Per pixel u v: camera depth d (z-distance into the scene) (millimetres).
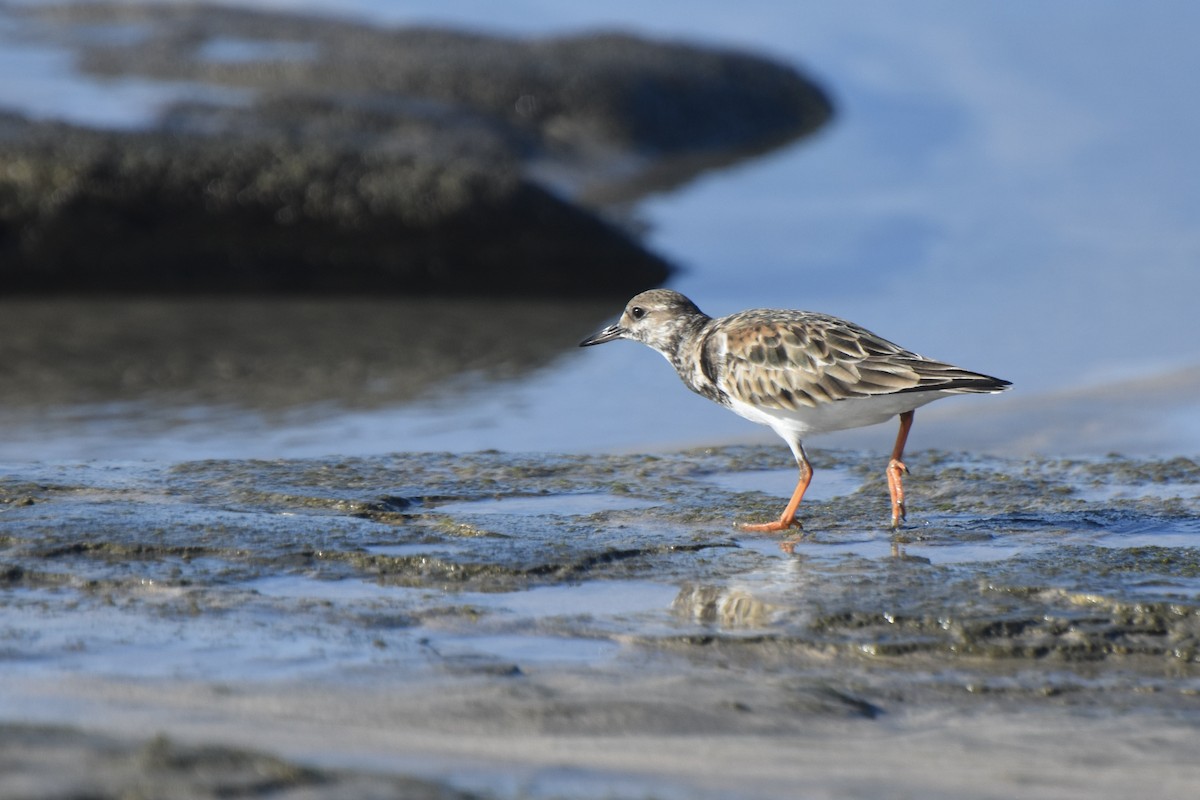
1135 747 5457
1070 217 30250
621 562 7922
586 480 10086
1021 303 23156
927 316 22438
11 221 24234
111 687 5543
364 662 6055
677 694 5797
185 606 6855
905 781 4914
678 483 10062
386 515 8812
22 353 19062
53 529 8047
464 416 16453
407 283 25234
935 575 7652
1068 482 10172
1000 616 6883
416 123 35312
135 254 24578
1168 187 33031
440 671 5961
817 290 24516
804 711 5695
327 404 16953
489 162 27938
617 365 19219
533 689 5754
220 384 17812
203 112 33500
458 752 4891
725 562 7949
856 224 29578
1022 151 37062
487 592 7336
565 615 6957
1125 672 6430
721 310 23375
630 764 4883
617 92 38000
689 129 38938
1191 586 7383
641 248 26188
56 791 3926
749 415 9422
